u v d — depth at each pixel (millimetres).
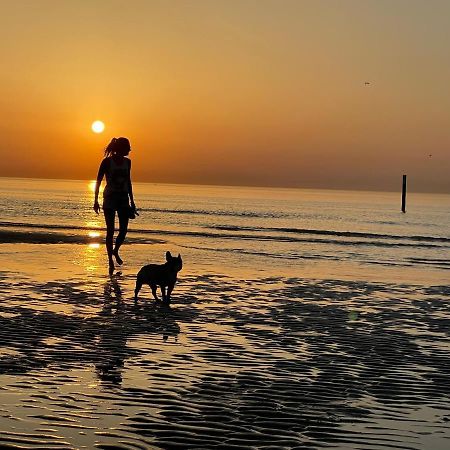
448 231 49188
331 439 5711
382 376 7883
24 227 33562
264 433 5801
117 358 8336
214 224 45219
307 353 8984
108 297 13156
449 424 6195
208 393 6957
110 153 16906
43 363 7977
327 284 16422
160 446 5426
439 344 9812
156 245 26234
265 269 19188
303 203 139125
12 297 12719
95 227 35656
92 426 5828
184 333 10078
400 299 14336
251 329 10570
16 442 5383
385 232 45188
